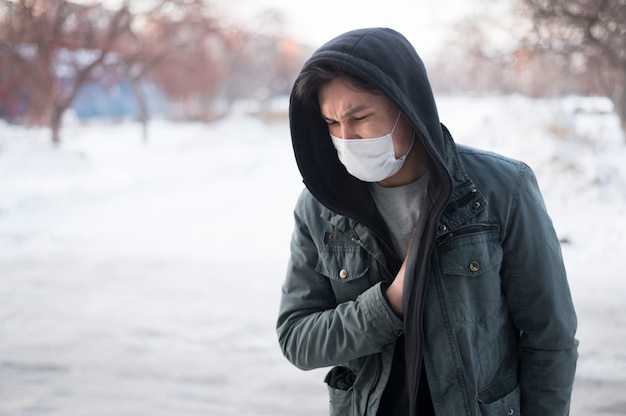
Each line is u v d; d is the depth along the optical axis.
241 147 27.02
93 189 17.88
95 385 5.14
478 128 14.43
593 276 7.32
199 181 18.48
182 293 7.84
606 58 17.05
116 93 62.47
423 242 1.71
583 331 5.75
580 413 4.28
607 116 24.52
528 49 17.55
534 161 11.91
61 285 8.32
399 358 1.87
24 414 4.59
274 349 5.95
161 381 5.23
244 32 50.25
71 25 28.91
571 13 15.50
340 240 1.90
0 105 35.09
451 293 1.75
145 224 12.49
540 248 1.79
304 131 1.90
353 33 1.71
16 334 6.43
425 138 1.64
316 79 1.71
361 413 1.88
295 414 4.58
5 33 27.25
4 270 9.14
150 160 24.95
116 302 7.53
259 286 8.08
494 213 1.78
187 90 47.31
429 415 1.84
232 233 11.26
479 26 19.31
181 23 34.97
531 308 1.81
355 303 1.79
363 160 1.74
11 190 17.39
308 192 1.99
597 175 11.02
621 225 8.94
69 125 57.81
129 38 32.91
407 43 1.76
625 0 14.91
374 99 1.69
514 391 1.87
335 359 1.83
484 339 1.77
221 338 6.26
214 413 4.59
